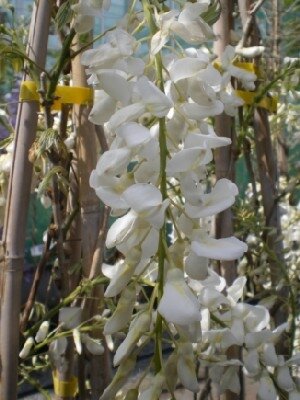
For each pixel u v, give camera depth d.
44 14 0.29
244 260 0.47
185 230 0.20
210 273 0.29
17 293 0.29
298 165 0.51
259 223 0.45
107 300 0.32
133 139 0.18
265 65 0.42
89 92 0.31
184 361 0.20
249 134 0.42
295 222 0.53
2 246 0.29
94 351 0.32
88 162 0.32
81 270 0.36
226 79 0.27
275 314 0.42
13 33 0.31
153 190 0.18
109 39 0.21
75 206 0.35
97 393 0.33
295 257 0.51
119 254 0.36
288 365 0.31
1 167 0.34
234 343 0.30
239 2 0.38
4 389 0.29
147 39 0.21
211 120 0.39
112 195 0.19
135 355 0.21
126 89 0.19
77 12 0.23
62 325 0.33
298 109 0.47
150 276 0.28
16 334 0.29
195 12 0.20
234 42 0.38
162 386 0.20
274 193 0.41
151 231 0.20
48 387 0.69
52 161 0.30
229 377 0.31
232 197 0.20
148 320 0.20
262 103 0.39
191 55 0.21
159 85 0.20
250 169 0.43
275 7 0.42
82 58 0.20
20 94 0.29
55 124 0.40
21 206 0.29
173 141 0.20
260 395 0.30
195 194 0.19
